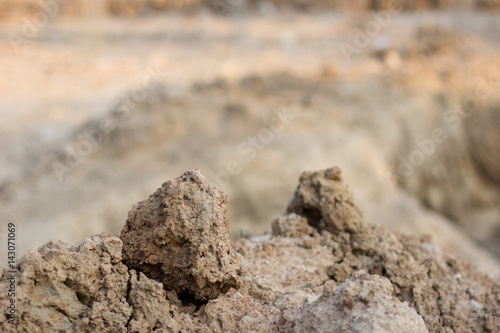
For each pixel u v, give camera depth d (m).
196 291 2.37
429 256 3.36
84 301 2.27
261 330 2.30
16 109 13.28
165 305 2.30
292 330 2.20
